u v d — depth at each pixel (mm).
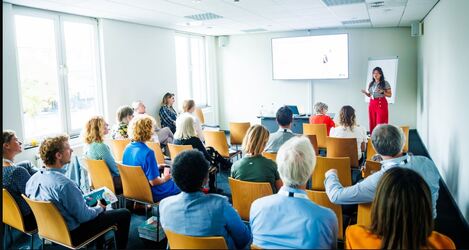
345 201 2119
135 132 3225
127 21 6293
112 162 3457
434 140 5746
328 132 5262
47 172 2434
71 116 5520
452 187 4215
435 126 5637
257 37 9344
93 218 2562
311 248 1574
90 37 5836
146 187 3076
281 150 1796
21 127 4547
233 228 1893
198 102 9445
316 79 8914
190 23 6938
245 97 9711
